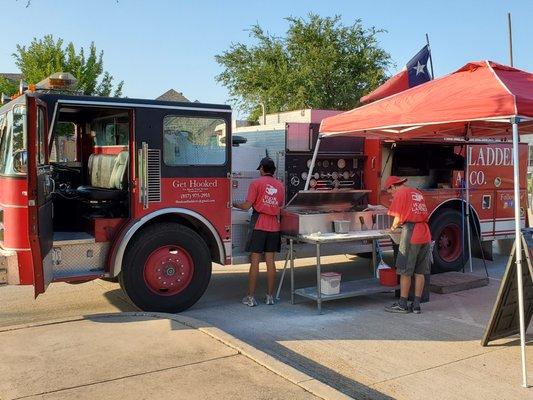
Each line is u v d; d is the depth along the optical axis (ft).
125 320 19.17
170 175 21.62
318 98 93.97
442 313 22.33
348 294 22.71
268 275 23.52
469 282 26.43
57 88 21.43
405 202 21.91
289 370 14.60
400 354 17.54
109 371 14.65
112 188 23.07
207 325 18.40
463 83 19.76
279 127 27.91
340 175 28.84
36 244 17.60
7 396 13.15
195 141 22.17
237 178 27.04
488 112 17.30
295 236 23.26
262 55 99.35
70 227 23.00
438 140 29.35
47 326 18.48
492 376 15.75
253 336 19.35
